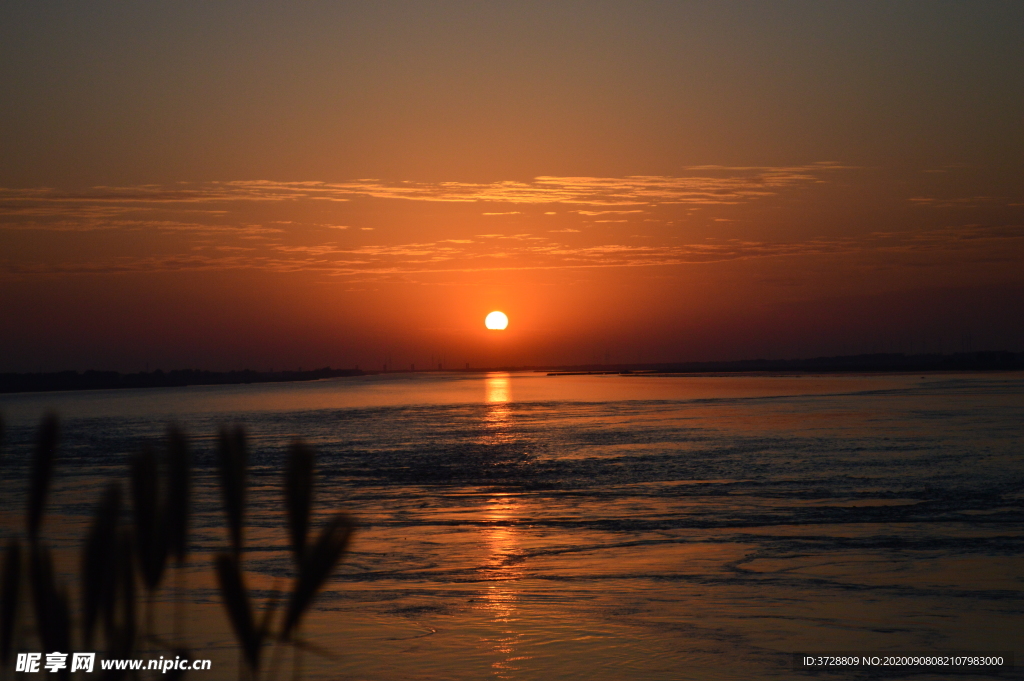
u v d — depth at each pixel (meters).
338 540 1.54
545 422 57.94
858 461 30.78
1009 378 164.75
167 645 1.64
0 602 1.52
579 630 10.81
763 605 12.05
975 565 14.42
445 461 34.09
